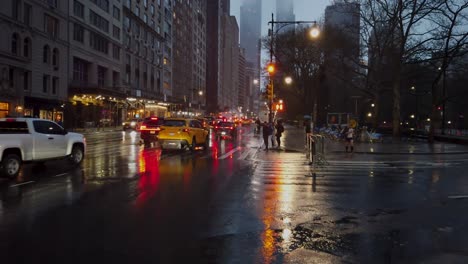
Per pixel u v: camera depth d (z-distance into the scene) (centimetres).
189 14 13725
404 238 681
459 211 883
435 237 688
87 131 5256
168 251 605
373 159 2069
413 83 5003
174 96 11938
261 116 6712
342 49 4400
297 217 815
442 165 1808
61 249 611
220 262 561
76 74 6109
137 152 2250
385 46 4156
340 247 630
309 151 1917
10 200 948
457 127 7969
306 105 6456
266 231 713
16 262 558
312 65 6194
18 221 764
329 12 4856
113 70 7338
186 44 13312
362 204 946
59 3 5403
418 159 2086
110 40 7131
